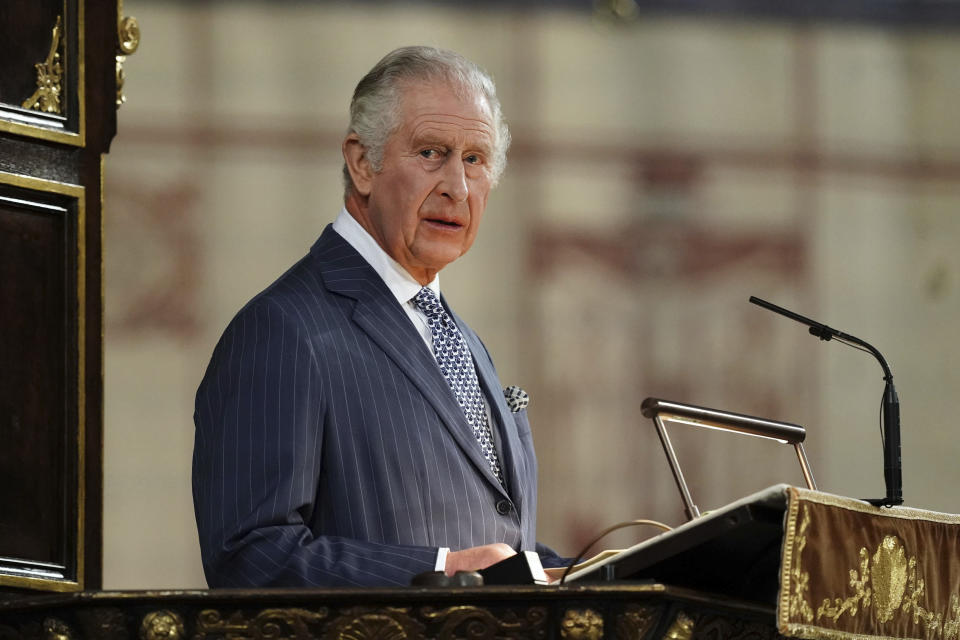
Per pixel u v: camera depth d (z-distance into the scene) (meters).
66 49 12.83
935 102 47.25
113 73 13.09
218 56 43.47
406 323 11.43
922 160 47.09
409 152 11.72
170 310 42.78
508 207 45.19
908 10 47.16
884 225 46.84
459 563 9.73
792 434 11.12
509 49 45.53
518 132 45.41
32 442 12.27
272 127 43.59
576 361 45.00
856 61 47.12
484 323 44.81
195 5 43.44
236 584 9.98
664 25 46.34
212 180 43.22
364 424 10.74
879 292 46.62
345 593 8.03
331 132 43.88
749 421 10.98
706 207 46.06
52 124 12.65
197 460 10.82
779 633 8.71
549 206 45.34
